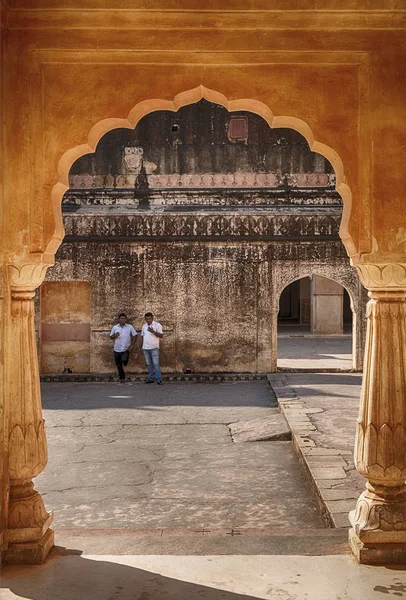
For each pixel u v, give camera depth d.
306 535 4.23
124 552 3.96
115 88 3.88
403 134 3.85
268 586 3.46
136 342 13.83
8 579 3.54
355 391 11.59
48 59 3.85
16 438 3.79
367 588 3.43
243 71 3.90
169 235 13.80
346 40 3.86
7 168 3.81
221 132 13.97
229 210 13.83
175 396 11.94
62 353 14.01
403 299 3.86
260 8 3.79
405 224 3.83
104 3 3.76
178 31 3.86
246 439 8.83
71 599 3.31
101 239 13.77
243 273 13.83
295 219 13.86
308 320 24.89
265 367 13.86
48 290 14.00
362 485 6.22
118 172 13.97
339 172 3.98
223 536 4.19
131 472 7.47
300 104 3.89
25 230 3.81
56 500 6.57
